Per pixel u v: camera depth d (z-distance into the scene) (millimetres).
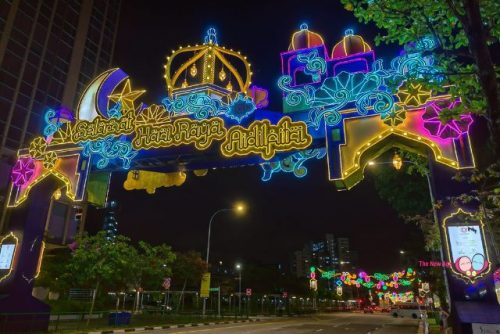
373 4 7375
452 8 5965
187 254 43844
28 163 16109
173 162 14438
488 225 8906
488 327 8516
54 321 26219
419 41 7941
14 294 14977
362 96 11844
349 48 12875
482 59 5523
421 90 11078
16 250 15422
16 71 54625
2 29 53656
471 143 10359
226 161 14094
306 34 13250
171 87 14570
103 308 41188
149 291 45875
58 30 62000
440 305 25391
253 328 27312
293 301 68875
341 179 11461
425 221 11148
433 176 10414
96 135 15000
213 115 13703
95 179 16250
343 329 28969
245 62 14188
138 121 14500
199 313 45656
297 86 12953
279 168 13258
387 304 120188
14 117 53344
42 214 16234
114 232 96375
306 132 12477
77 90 63344
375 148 11711
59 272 37250
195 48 14766
